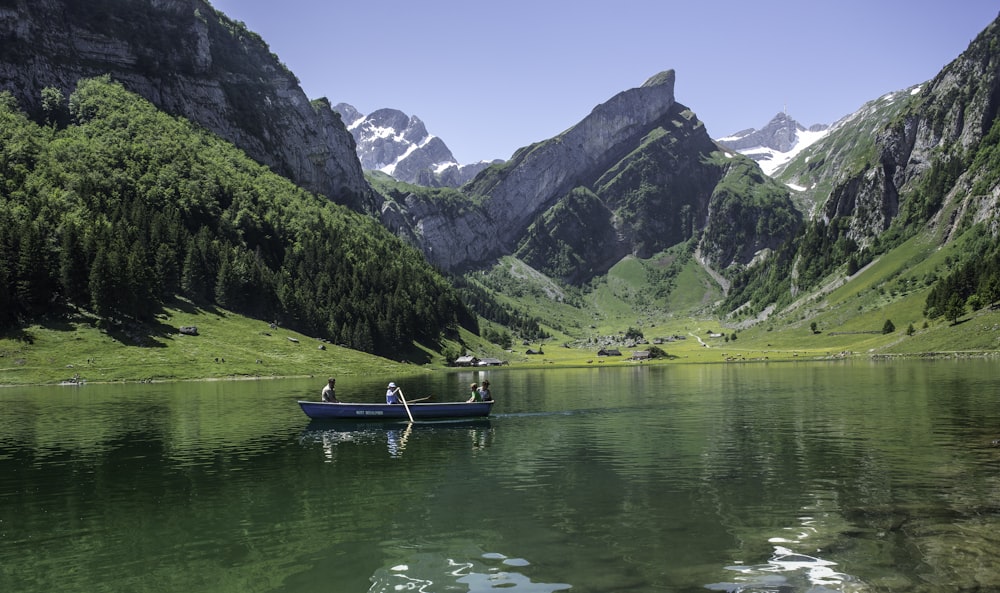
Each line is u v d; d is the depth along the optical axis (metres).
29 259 147.25
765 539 24.53
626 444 47.47
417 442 50.09
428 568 22.33
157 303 173.25
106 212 198.25
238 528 27.28
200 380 136.12
